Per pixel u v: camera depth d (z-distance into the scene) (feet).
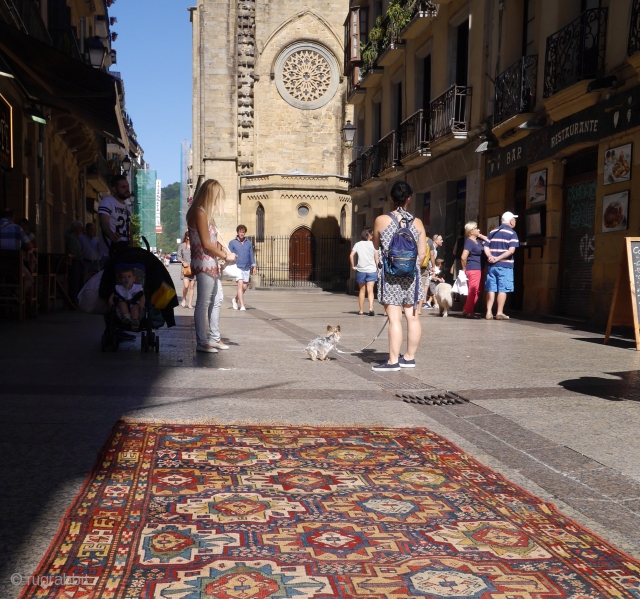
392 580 7.80
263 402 17.33
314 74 151.33
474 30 58.03
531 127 47.39
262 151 151.33
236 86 150.20
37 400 16.83
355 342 31.86
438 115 64.44
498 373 22.57
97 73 38.37
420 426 15.21
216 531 9.04
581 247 44.11
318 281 136.77
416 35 71.61
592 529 9.66
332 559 8.31
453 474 11.71
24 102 54.70
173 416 15.47
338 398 18.12
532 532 9.29
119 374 21.15
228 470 11.57
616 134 38.22
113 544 8.53
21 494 10.30
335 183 139.23
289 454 12.61
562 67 43.34
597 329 38.22
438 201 66.90
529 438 14.35
